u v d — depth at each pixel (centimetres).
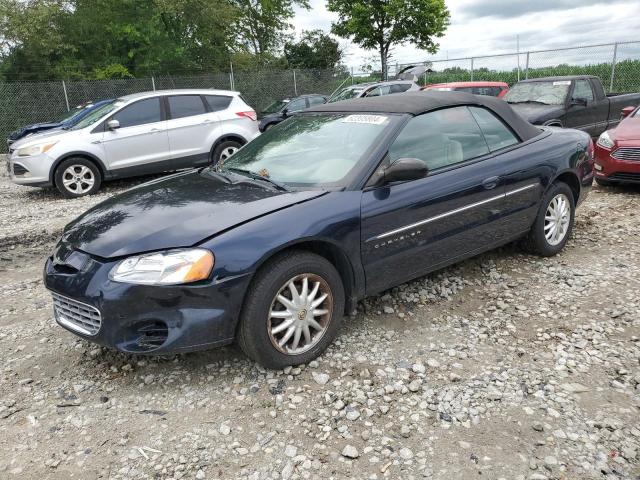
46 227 695
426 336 359
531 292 422
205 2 2702
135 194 373
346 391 299
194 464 248
